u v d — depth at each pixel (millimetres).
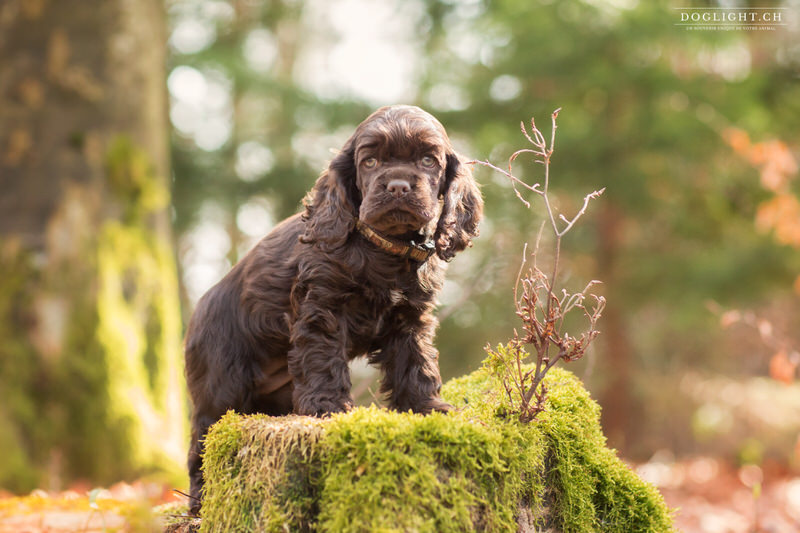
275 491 2729
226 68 13125
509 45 11375
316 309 3055
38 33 7324
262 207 14461
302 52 18453
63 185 7219
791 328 13789
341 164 3168
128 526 3371
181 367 7844
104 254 7219
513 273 12625
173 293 7715
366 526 2609
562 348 2922
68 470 6641
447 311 5406
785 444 11875
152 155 7797
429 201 2980
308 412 3000
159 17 8117
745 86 11000
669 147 10672
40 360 6816
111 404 6883
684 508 7980
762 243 10984
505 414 3023
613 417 12320
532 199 11219
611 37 10688
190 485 3477
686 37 10516
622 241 12289
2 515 3732
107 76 7465
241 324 3441
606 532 3277
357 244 3098
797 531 6785
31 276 6957
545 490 3088
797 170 10461
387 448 2654
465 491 2684
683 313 11430
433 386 3246
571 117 11117
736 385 13273
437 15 13328
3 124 7227
